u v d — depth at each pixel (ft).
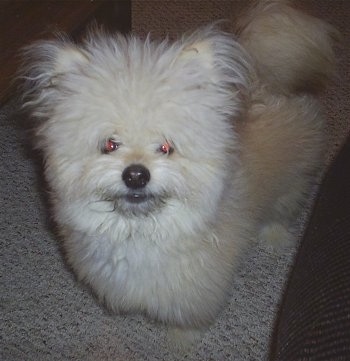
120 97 2.77
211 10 7.18
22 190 5.14
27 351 3.99
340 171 2.35
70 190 2.97
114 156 2.88
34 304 4.30
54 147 2.95
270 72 4.01
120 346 4.08
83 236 3.34
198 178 2.96
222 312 4.27
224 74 3.15
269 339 4.11
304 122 4.19
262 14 3.98
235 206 3.51
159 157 2.90
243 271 4.58
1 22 4.58
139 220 3.08
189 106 2.86
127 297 3.50
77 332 4.15
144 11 7.20
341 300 1.72
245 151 3.72
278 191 4.14
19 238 4.76
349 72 6.22
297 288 2.13
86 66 2.99
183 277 3.37
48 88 3.10
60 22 4.57
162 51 3.04
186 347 4.03
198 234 3.18
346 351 1.57
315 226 2.29
